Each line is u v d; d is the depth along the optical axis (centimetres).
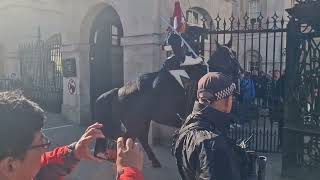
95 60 1122
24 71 1617
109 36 1138
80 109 1112
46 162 183
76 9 1096
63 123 1125
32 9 2056
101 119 657
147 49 877
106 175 648
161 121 650
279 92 844
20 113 118
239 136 866
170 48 684
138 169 158
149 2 870
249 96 888
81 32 1098
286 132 609
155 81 641
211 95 227
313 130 568
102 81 1137
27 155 120
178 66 639
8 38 1994
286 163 613
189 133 224
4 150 113
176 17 751
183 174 236
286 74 604
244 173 226
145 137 669
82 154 190
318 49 562
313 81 568
